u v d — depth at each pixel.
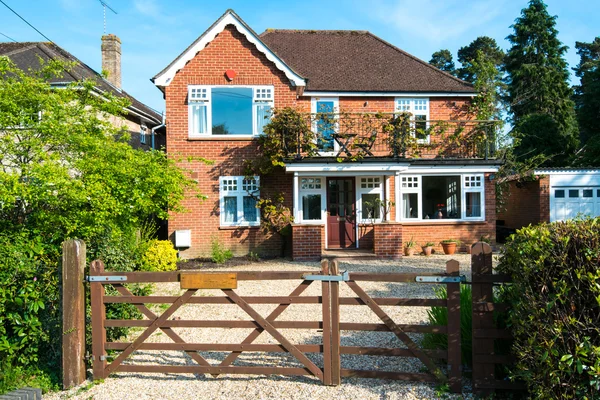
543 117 26.28
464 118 16.06
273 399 4.29
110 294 5.89
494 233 15.35
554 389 3.51
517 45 32.47
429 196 15.48
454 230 15.33
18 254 5.02
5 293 4.89
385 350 4.50
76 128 7.62
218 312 7.57
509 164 17.42
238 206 14.40
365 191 15.14
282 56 17.31
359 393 4.37
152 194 7.61
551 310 3.54
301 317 7.19
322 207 14.90
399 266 12.26
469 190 15.39
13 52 16.14
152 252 11.13
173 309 4.73
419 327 4.44
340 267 12.11
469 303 5.16
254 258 13.66
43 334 4.99
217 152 14.41
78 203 6.17
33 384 4.70
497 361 4.20
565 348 3.45
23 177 6.52
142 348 4.77
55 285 5.19
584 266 3.43
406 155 14.94
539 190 17.64
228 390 4.51
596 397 3.32
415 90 15.67
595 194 17.59
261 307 7.86
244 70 14.49
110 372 4.79
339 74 16.42
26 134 7.07
